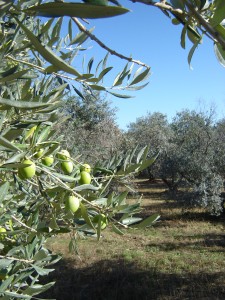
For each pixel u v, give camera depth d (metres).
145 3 0.69
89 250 10.06
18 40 1.11
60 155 1.66
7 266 1.57
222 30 0.68
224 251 9.91
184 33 0.78
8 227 1.88
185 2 0.67
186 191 15.11
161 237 11.70
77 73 0.60
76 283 7.86
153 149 22.64
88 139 13.09
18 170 1.33
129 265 8.91
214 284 7.64
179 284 7.69
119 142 16.36
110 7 0.52
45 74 1.32
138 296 7.17
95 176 1.83
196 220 14.04
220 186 13.65
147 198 20.34
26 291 1.54
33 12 0.63
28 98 1.21
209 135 15.36
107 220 1.47
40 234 1.57
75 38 1.57
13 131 1.04
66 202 1.37
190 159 14.43
